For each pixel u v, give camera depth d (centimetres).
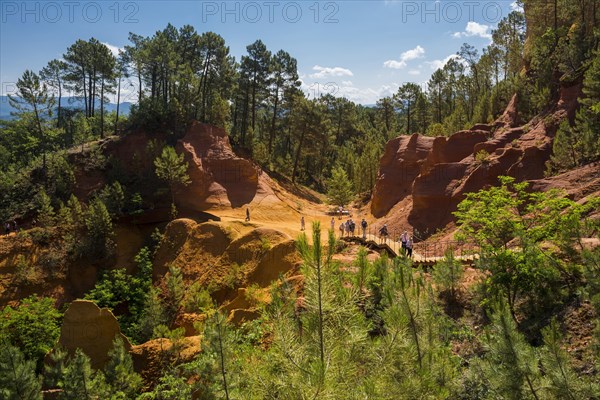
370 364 838
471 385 968
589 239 1530
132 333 2864
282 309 959
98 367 2091
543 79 4141
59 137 6269
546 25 5266
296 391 748
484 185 3372
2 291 3694
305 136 7081
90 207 4131
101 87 6356
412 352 866
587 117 2958
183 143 5262
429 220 3591
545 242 1683
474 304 1593
